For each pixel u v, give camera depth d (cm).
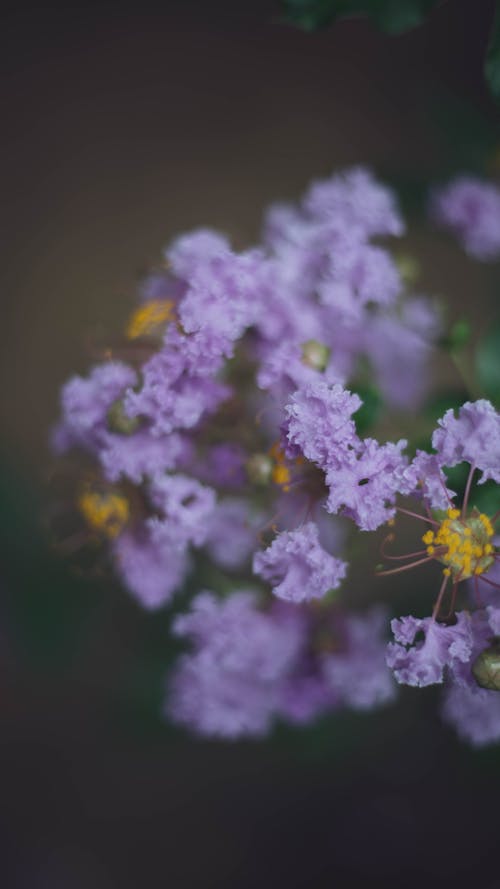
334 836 45
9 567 39
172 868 45
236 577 33
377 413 26
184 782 47
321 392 22
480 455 22
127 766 47
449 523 23
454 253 47
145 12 59
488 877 43
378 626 30
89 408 25
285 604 28
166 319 25
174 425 24
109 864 46
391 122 55
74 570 29
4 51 59
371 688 30
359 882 44
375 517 22
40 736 47
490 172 34
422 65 55
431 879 43
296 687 30
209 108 57
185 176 56
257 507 26
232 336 24
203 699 30
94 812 46
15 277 55
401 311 29
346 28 56
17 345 54
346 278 26
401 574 39
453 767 43
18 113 58
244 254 25
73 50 59
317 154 55
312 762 39
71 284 54
